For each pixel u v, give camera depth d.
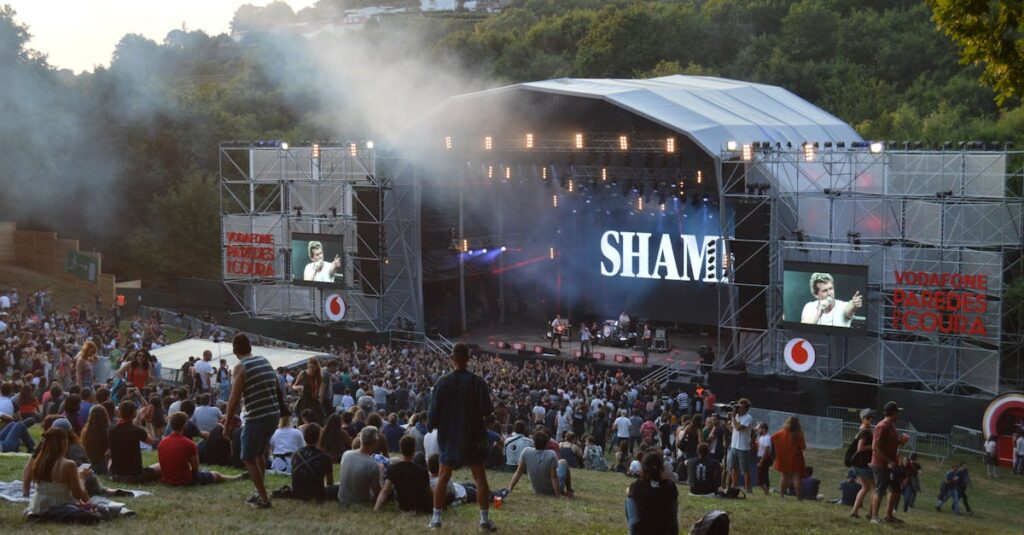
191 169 83.88
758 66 100.56
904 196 42.69
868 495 20.89
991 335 41.03
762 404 45.00
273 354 39.00
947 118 78.25
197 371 30.30
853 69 97.69
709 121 51.59
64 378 30.80
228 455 17.98
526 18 150.75
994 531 18.66
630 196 60.50
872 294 44.09
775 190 45.75
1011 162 62.47
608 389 41.88
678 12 109.75
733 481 21.75
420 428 21.69
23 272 68.62
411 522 13.64
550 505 16.59
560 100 57.00
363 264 58.19
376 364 42.84
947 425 40.53
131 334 44.84
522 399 35.50
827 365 44.97
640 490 11.26
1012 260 54.19
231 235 62.09
